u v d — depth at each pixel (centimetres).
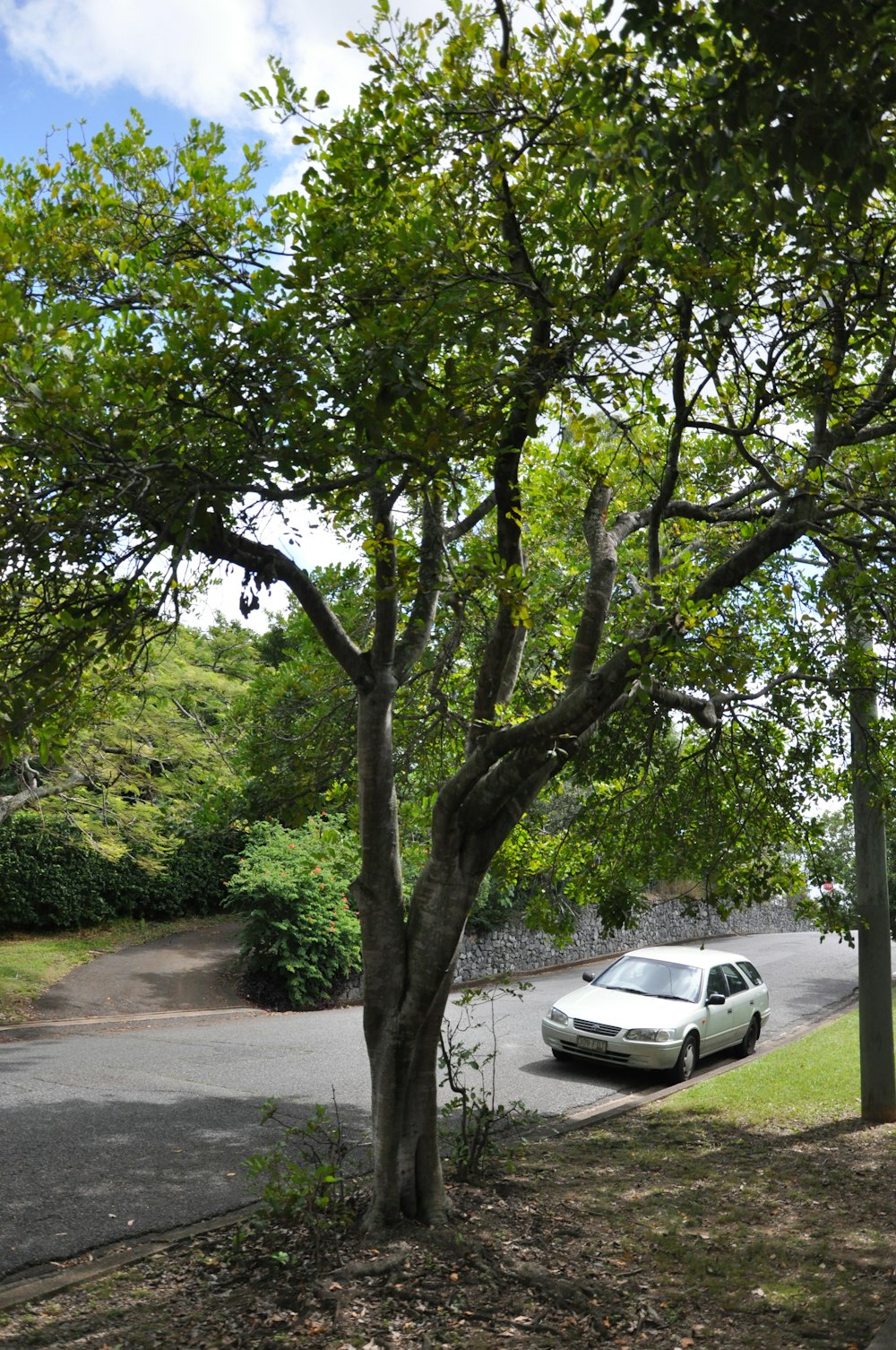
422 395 528
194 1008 1855
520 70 600
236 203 695
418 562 754
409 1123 647
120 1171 809
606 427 691
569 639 933
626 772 927
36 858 2266
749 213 552
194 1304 548
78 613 473
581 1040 1349
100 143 697
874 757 983
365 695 662
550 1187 781
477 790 639
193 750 1806
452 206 629
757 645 860
